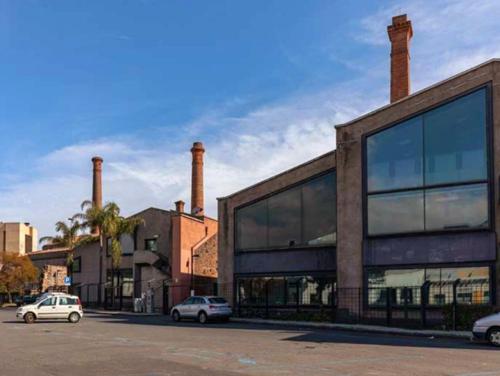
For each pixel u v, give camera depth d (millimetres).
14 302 64438
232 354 15930
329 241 31547
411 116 28031
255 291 34094
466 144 26422
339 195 29891
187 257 45000
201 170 59219
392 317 26984
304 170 32906
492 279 24953
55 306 32281
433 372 12445
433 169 27219
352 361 14328
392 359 14742
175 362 14281
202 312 31500
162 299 45125
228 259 35500
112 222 49125
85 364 14055
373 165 29109
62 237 56844
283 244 33312
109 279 51844
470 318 24422
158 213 49312
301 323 29188
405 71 35094
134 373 12461
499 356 15445
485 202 25641
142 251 47094
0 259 61719
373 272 28375
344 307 28875
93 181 68875
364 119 29594
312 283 31781
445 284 26078
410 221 27594
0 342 20062
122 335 22844
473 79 26484
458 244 26031
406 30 35500
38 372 12766
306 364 13766
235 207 35562
